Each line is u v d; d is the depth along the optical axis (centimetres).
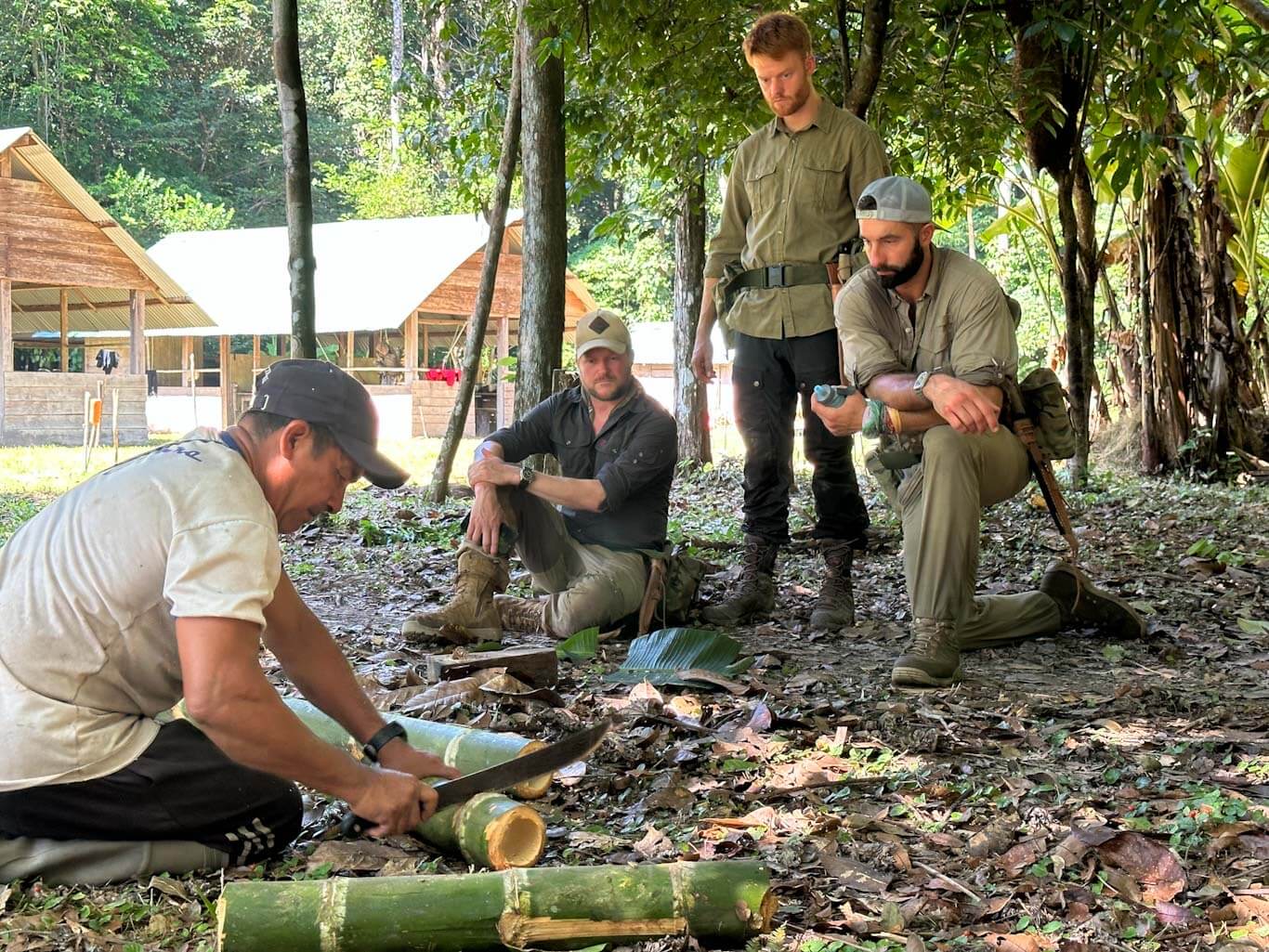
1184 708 470
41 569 291
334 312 3103
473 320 1084
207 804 306
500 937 265
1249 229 1509
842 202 617
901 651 575
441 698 451
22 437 2647
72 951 269
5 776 291
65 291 3195
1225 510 1063
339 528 954
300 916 260
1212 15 1099
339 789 296
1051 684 512
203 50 6034
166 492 284
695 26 1016
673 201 1455
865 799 367
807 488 1309
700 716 449
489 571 572
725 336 659
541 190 971
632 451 582
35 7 5334
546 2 876
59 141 5366
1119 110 1221
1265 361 1523
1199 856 321
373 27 5097
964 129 1141
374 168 4678
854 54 1075
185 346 3628
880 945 275
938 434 501
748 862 280
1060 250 1448
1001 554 842
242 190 5772
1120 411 1565
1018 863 317
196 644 273
